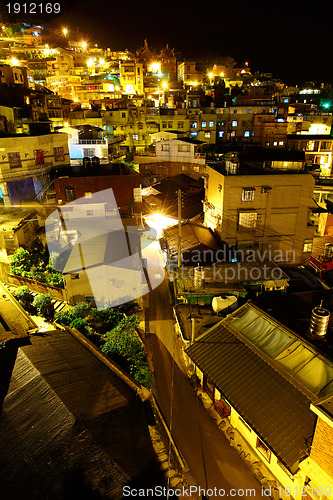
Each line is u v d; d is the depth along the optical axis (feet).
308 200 99.81
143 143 220.84
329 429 38.04
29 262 90.63
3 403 48.85
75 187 106.11
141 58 387.14
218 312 72.13
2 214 104.78
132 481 39.29
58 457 40.55
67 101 234.58
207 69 379.76
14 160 115.85
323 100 284.82
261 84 332.19
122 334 68.64
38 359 55.57
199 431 57.16
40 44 351.87
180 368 71.72
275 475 49.49
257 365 55.93
